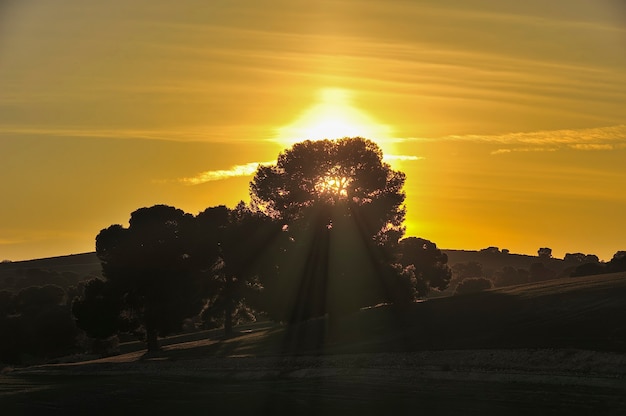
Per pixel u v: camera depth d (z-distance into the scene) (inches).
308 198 3806.6
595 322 2554.1
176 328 4224.9
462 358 2475.4
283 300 3757.4
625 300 2795.3
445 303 3668.8
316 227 3695.9
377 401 2121.1
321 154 3720.5
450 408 1953.7
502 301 3358.8
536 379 2134.6
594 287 3284.9
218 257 4443.9
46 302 6284.5
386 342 2962.6
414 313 3533.5
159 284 4197.8
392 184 3833.7
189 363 3336.6
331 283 3644.2
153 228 4301.2
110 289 4229.8
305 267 3698.3
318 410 2079.2
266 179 3858.3
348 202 3732.8
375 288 3644.2
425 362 2536.9
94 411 2361.0
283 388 2491.4
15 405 2544.3
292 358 2987.2
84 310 4227.4
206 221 4436.5
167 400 2444.6
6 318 5428.2
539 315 2869.1
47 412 2393.0
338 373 2650.1
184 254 4441.4
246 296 4178.2
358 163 3735.2
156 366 3437.5
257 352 3267.7
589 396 1910.7
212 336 4943.4
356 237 3659.0
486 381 2214.6
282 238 3799.2
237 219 4434.1
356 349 2938.0
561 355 2253.9
